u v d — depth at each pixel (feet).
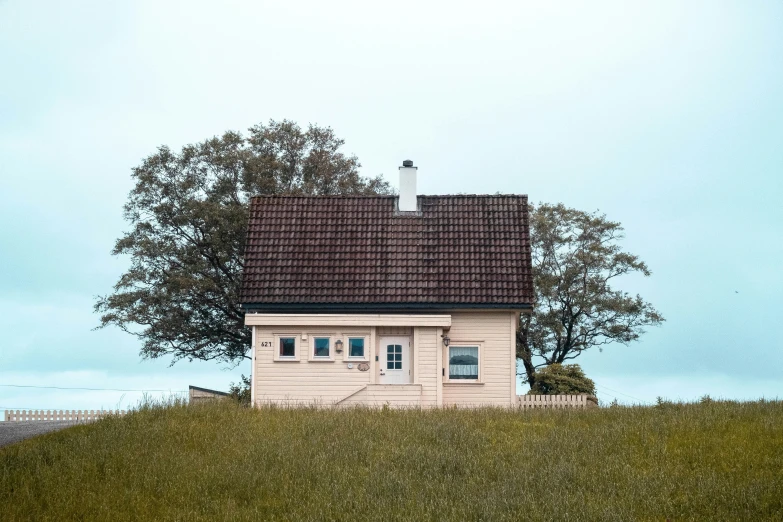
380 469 83.97
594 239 181.98
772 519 70.79
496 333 128.16
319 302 128.47
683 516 72.84
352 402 121.60
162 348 169.17
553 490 77.87
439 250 133.49
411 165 139.95
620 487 78.74
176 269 169.78
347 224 137.49
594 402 134.00
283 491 79.77
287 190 178.91
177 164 175.83
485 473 82.99
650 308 179.32
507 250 133.08
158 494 80.07
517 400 127.13
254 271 132.16
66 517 75.25
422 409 114.62
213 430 97.14
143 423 99.96
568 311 178.81
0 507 75.97
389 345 125.59
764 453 84.58
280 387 123.65
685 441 89.10
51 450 89.56
